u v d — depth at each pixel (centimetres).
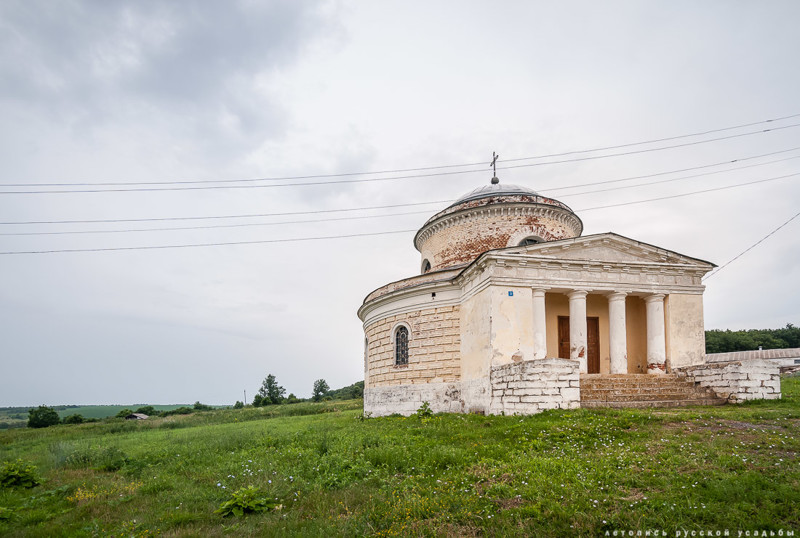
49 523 1030
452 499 985
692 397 2128
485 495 1005
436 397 2734
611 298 2525
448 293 2809
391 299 3097
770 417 1594
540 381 1953
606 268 2491
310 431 2172
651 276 2552
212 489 1212
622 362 2456
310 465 1360
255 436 2102
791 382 2941
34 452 2497
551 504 908
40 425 5978
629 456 1189
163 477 1384
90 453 1864
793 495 870
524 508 905
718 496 891
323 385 9694
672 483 980
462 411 2605
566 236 3206
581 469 1112
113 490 1273
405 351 2998
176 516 993
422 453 1391
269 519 959
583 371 2417
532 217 3120
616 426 1539
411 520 902
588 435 1468
